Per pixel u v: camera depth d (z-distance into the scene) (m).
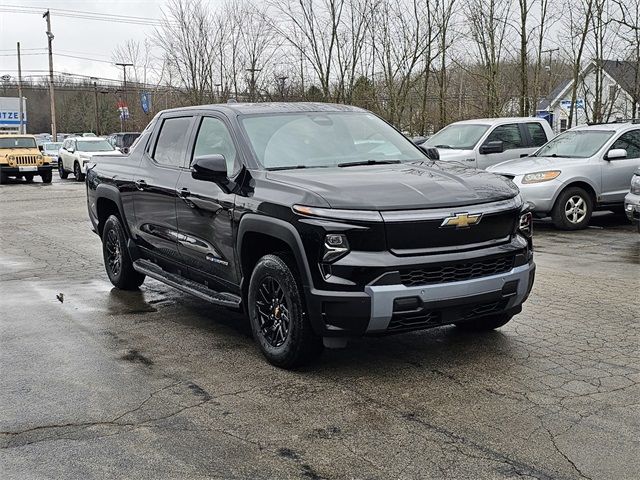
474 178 4.98
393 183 4.65
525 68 19.67
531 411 3.99
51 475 3.35
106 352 5.29
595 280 7.48
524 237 4.91
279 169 5.20
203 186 5.52
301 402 4.22
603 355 4.96
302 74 24.31
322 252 4.34
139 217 6.71
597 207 11.53
